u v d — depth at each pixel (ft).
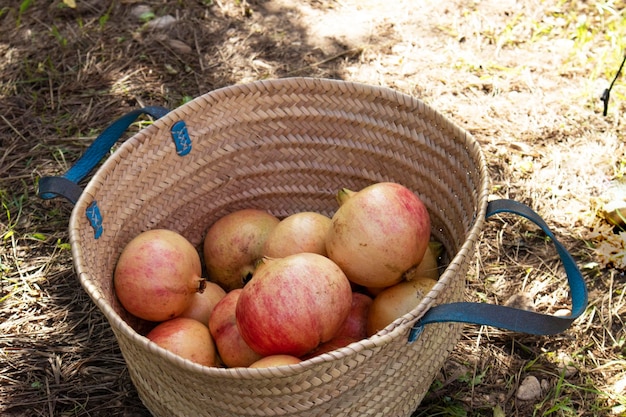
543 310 7.00
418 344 5.13
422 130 6.39
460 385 6.39
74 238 5.37
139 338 4.64
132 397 6.36
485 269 7.43
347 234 5.77
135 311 6.00
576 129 8.87
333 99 6.61
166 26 10.62
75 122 9.20
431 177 6.53
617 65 9.62
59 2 11.03
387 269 5.76
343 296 5.47
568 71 9.72
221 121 6.61
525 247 7.63
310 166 7.07
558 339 6.70
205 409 5.05
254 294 5.35
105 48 10.24
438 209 6.58
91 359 6.64
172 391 5.15
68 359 6.66
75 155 8.79
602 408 6.13
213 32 10.58
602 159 8.45
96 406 6.30
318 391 4.75
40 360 6.63
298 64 10.07
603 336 6.74
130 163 6.13
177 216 6.82
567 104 9.21
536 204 8.03
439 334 5.41
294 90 6.63
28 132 9.07
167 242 6.03
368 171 6.95
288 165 7.07
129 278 5.90
